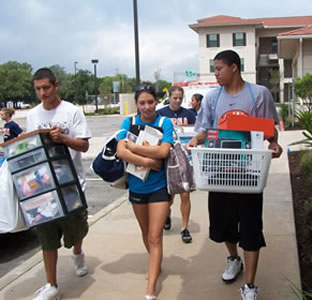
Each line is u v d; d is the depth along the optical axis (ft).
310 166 26.99
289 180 25.99
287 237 16.46
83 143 12.48
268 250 15.28
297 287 12.25
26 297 13.10
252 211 11.34
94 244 17.08
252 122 10.70
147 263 15.12
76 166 13.00
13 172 11.68
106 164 12.43
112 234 18.22
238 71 11.73
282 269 13.67
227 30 141.69
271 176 27.32
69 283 13.74
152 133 12.27
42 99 12.41
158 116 12.83
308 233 16.92
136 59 47.78
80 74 176.04
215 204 12.06
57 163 11.74
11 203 14.37
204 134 12.29
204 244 16.56
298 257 14.60
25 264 15.61
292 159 33.14
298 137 44.93
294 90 56.85
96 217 20.68
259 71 165.78
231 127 10.71
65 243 12.92
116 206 22.70
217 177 10.66
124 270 14.58
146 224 12.98
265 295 12.04
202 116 12.53
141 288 13.24
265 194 23.07
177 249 16.15
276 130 11.82
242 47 141.90
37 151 11.41
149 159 11.99
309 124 16.96
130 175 12.61
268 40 161.58
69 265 15.24
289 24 156.87
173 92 19.13
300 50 70.33
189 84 44.78
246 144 10.75
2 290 13.65
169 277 13.79
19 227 14.47
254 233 11.36
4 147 11.78
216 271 14.08
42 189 11.44
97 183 31.48
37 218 11.49
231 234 12.35
